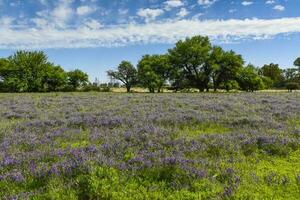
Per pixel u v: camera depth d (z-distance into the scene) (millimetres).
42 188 7078
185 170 7898
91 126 14570
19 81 116500
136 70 142875
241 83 102500
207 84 100000
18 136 12148
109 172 7602
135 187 7152
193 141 11078
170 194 6871
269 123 14828
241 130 13453
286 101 28781
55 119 16672
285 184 7387
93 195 6766
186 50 95688
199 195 6715
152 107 22359
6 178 7582
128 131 12680
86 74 132500
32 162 8750
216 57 95125
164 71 106812
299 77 159875
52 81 123938
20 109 22156
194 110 19766
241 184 7293
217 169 8328
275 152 10219
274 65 166250
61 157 9125
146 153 9461
